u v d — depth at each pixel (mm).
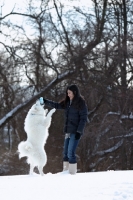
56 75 29375
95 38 27375
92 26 27781
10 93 29047
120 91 25938
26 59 28281
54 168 27547
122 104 25969
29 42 28078
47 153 27641
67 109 9422
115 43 27312
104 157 26609
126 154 26375
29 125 9086
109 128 25359
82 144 25812
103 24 27828
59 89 28438
